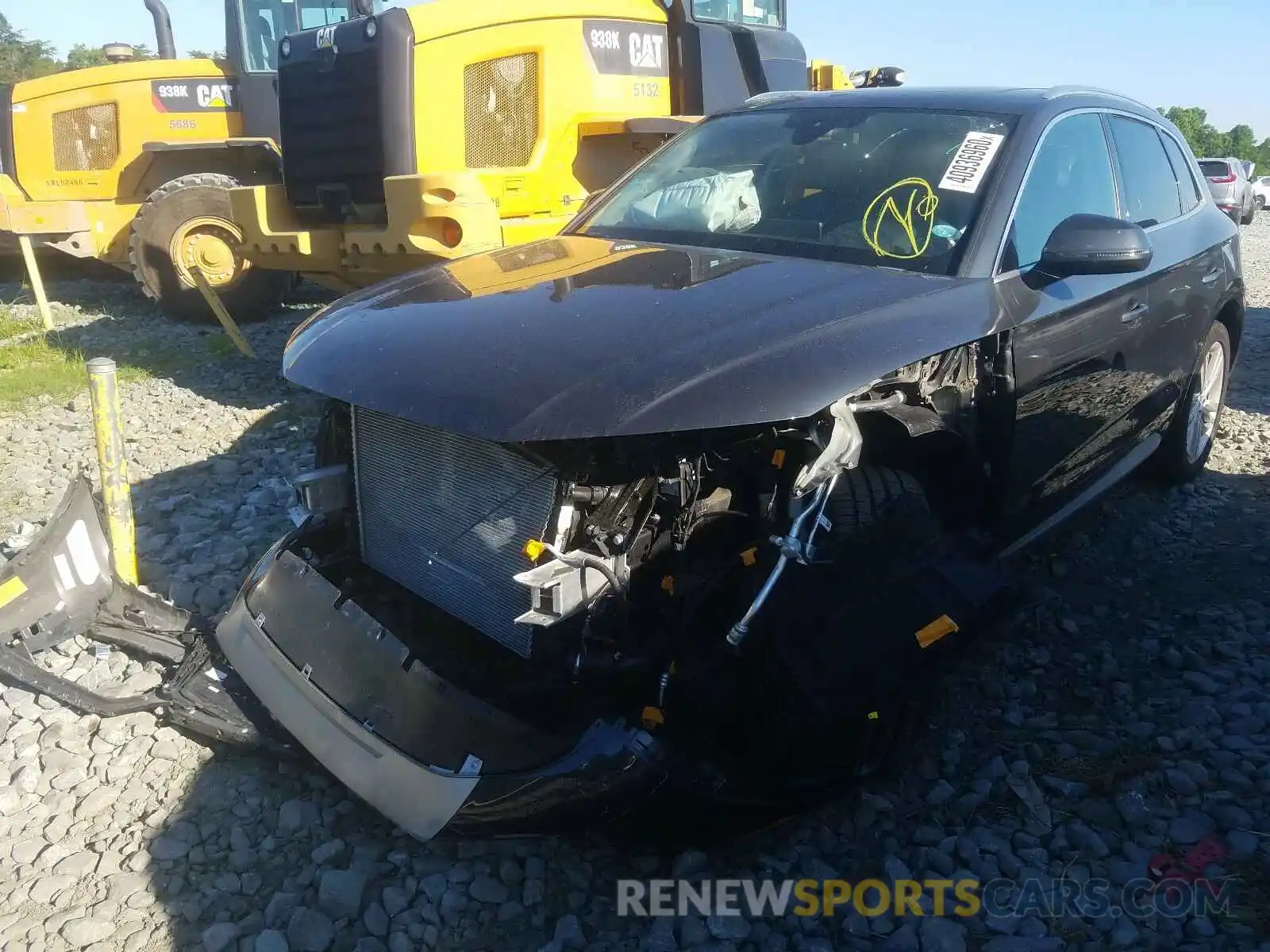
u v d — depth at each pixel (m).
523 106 6.56
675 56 7.12
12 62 52.00
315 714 2.85
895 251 3.29
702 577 2.62
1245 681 3.66
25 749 3.21
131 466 5.74
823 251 3.37
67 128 9.92
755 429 2.59
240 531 4.79
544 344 2.61
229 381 7.47
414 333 2.82
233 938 2.52
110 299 10.85
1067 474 3.70
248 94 9.51
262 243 7.19
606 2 6.71
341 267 6.94
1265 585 4.42
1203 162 25.59
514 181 6.45
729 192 3.79
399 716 2.69
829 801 2.73
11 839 2.87
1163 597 4.32
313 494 3.24
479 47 6.37
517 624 2.70
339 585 3.27
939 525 3.01
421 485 2.96
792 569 2.56
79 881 2.72
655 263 3.25
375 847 2.81
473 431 2.41
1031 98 3.82
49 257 12.49
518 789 2.45
